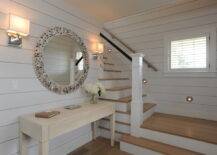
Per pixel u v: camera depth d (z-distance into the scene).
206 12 2.88
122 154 2.44
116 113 2.95
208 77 2.91
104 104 2.66
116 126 2.94
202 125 2.59
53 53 2.34
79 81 2.83
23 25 1.78
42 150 1.57
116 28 4.05
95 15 3.34
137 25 3.74
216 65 2.81
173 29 3.25
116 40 4.07
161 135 2.39
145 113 2.91
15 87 1.86
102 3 2.79
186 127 2.49
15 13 1.85
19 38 1.86
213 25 2.82
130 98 3.16
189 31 3.06
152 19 3.51
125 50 3.98
